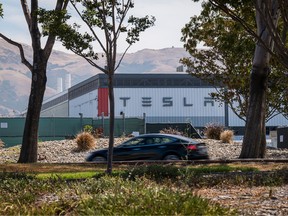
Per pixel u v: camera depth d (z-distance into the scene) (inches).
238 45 1878.7
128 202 462.3
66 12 1087.0
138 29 1062.4
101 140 2325.3
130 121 2918.3
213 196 661.3
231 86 2412.6
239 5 1186.0
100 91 5187.0
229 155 2009.1
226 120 5541.3
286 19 1128.8
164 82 5556.1
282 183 838.5
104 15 1028.5
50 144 2209.6
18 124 2787.9
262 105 1669.5
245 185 815.7
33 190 693.3
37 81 1626.5
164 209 421.1
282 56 1170.0
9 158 1950.1
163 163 1407.5
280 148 2536.9
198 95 5570.9
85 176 1026.1
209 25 1942.7
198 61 2461.9
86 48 1060.5
